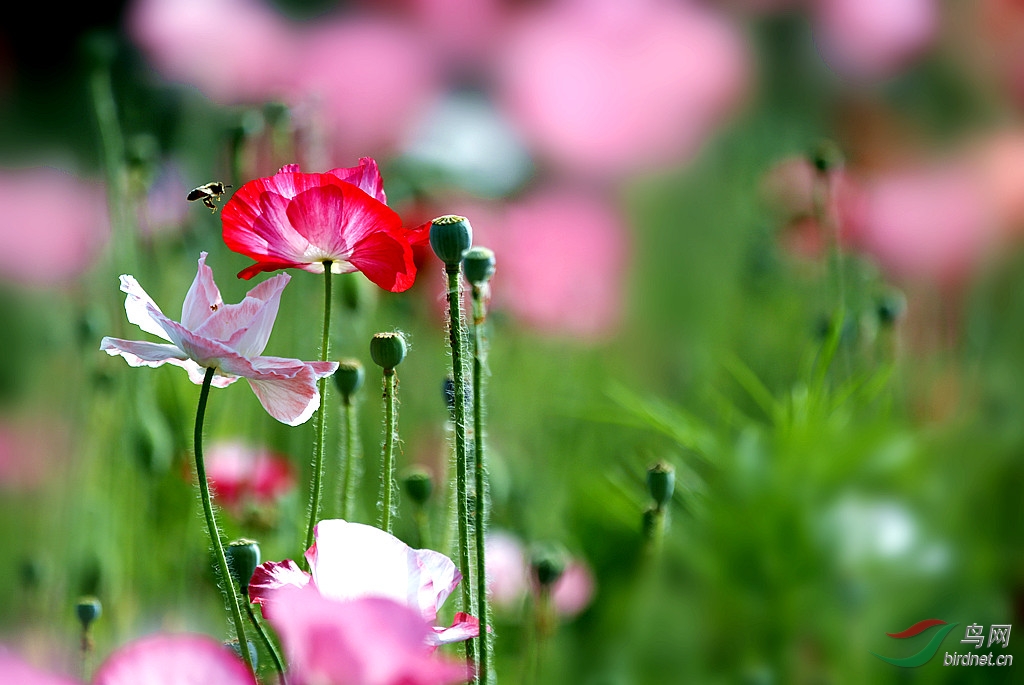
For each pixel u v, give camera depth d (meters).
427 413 2.25
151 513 1.88
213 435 2.04
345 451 1.57
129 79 2.62
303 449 2.04
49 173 2.44
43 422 2.20
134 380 1.87
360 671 1.38
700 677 1.70
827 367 1.87
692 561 1.71
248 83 2.70
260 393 1.49
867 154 2.63
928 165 2.60
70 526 1.94
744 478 1.73
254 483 1.87
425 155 2.74
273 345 2.15
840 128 2.74
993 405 1.87
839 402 1.84
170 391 1.99
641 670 1.71
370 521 1.90
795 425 1.78
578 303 2.71
